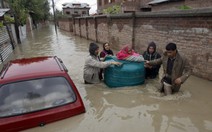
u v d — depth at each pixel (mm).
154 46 5113
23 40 18266
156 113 3518
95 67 4895
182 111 3592
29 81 2934
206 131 2977
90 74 4895
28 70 3188
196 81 5152
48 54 10336
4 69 3420
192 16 5359
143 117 3379
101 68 4973
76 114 3008
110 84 4766
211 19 4797
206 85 4859
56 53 10477
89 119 3174
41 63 3551
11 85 2842
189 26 5527
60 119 2885
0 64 8312
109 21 11227
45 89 2938
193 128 3055
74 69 6777
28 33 28234
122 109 3664
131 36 9000
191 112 3551
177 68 3967
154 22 7207
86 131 2871
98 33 13812
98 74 5023
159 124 3166
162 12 6582
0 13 12102
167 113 3518
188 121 3256
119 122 3205
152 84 4918
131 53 4785
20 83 2887
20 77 2939
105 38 12570
